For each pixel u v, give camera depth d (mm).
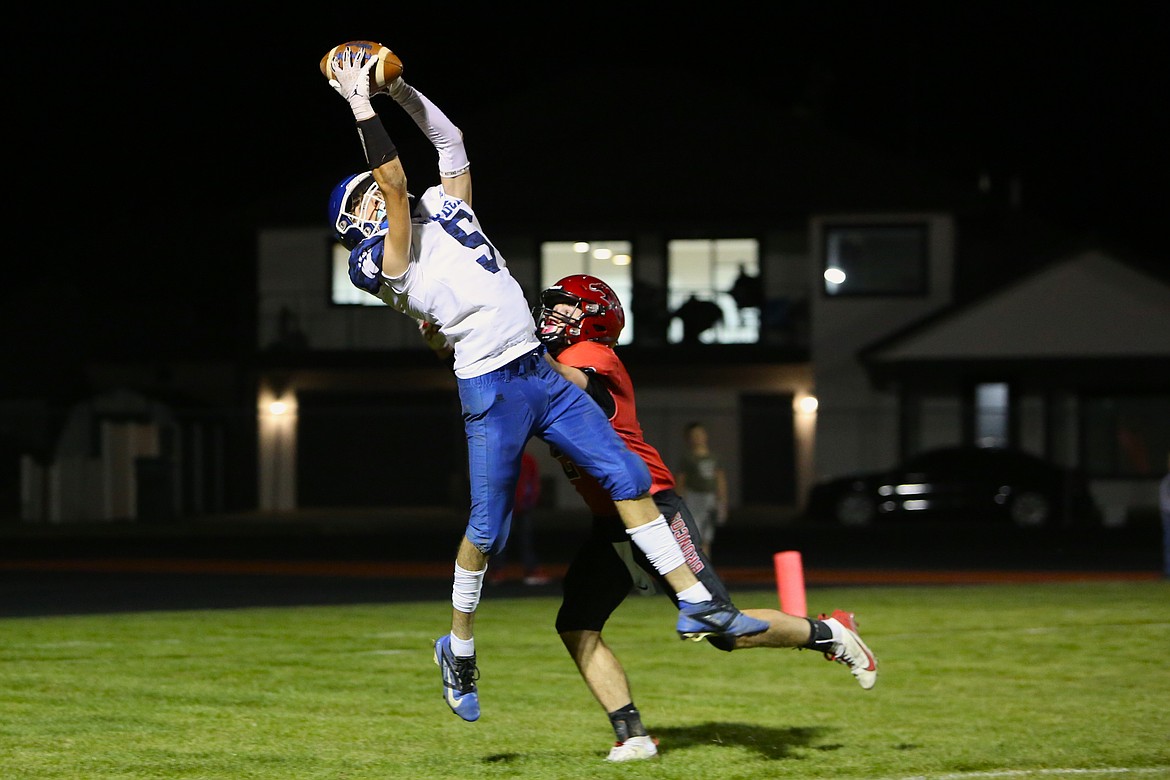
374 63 12695
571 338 14391
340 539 64125
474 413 13195
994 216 90875
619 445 13422
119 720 17047
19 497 76375
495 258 13203
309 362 83438
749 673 21469
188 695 19047
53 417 79000
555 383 13352
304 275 84438
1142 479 77938
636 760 14633
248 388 84062
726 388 83250
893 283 82312
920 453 69750
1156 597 33375
